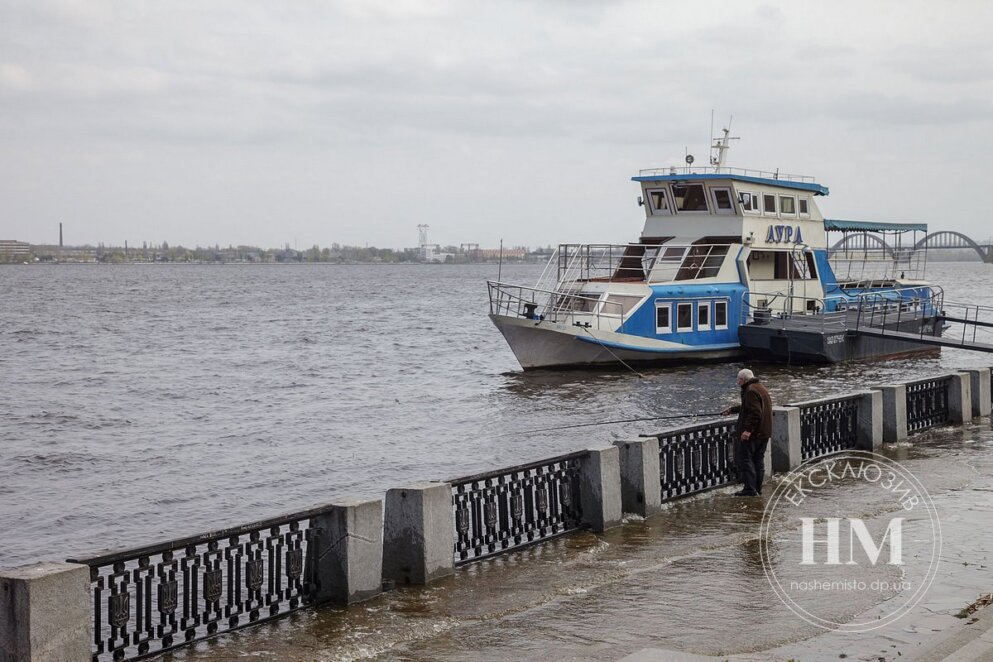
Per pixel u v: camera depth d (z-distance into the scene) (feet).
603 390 135.33
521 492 48.11
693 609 36.83
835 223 179.83
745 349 159.94
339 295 507.30
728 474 58.70
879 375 148.15
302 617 36.55
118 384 151.43
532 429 107.96
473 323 289.94
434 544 40.65
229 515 73.67
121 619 31.83
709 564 42.83
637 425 108.47
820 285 173.78
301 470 88.58
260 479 85.30
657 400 126.21
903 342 176.14
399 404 128.77
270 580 36.40
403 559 40.68
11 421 117.08
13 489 82.48
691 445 55.93
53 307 378.94
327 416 119.75
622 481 51.47
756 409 55.47
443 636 34.55
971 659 28.43
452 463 90.68
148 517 73.36
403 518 40.60
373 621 36.04
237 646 33.88
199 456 95.50
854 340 161.17
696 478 56.29
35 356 194.80
